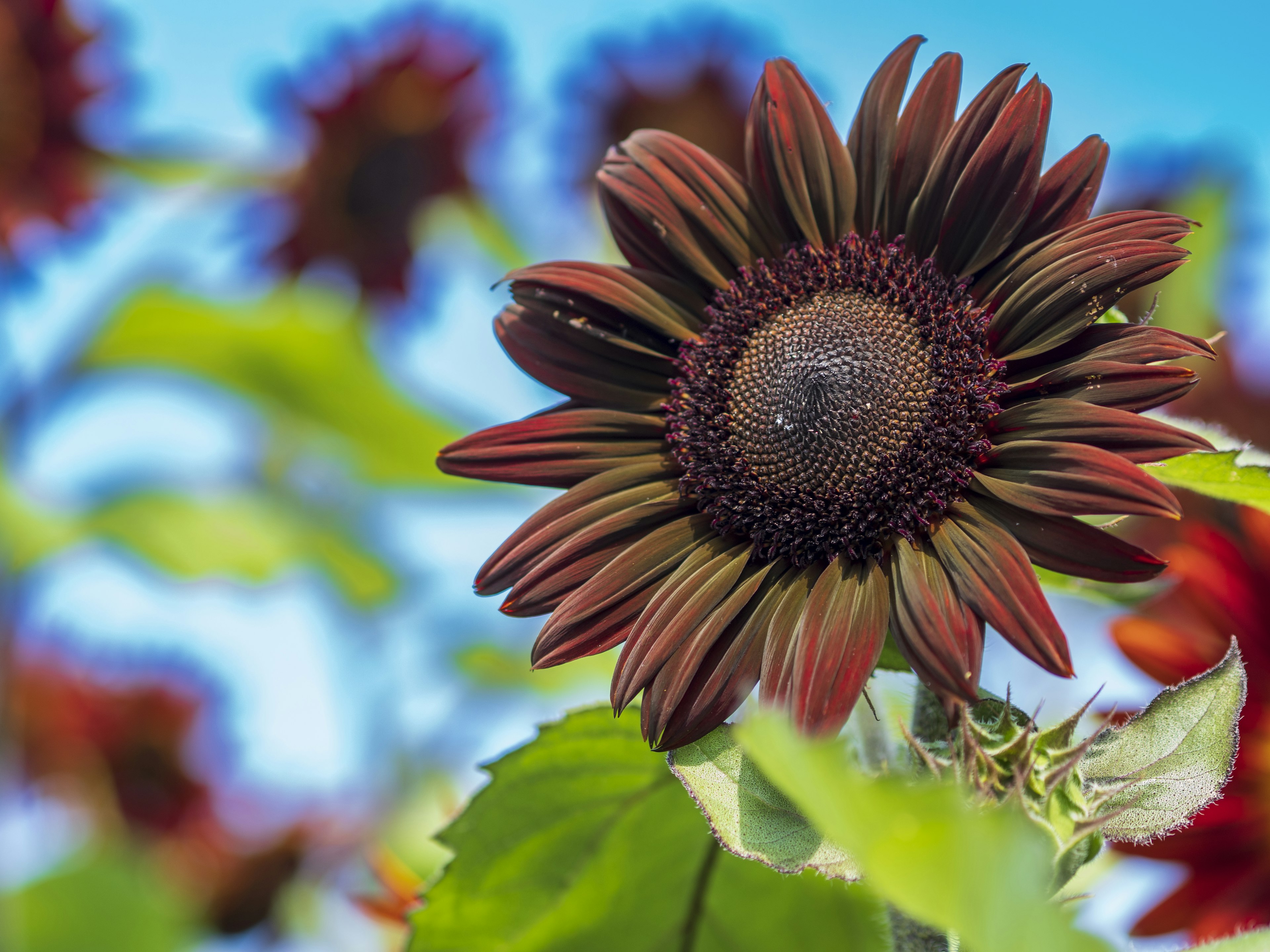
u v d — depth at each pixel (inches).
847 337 16.1
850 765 15.5
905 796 12.4
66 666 33.2
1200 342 14.8
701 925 17.9
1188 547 18.5
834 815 12.5
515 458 16.4
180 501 33.6
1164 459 14.6
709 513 16.2
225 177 33.5
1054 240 15.5
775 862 14.3
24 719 32.4
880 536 15.7
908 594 15.0
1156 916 18.0
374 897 20.9
